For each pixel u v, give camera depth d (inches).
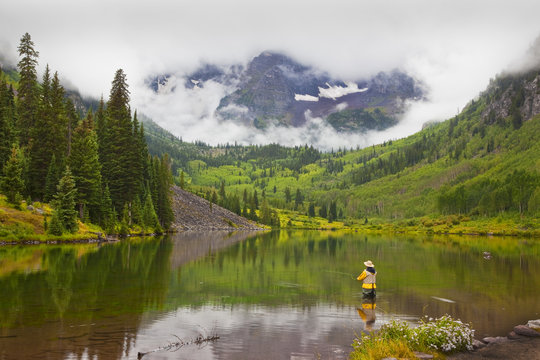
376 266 1593.3
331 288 1052.5
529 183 6934.1
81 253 1728.6
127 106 3486.7
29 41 3284.9
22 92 3282.5
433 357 508.7
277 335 614.2
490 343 584.7
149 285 1022.4
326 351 543.8
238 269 1407.5
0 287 932.6
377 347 519.5
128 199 3380.9
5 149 2647.6
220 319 703.7
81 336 573.3
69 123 3299.7
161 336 589.6
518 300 916.6
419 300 908.6
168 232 4264.3
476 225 6692.9
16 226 2074.3
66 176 2426.2
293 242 3307.1
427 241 3686.0
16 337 559.8
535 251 2459.4
